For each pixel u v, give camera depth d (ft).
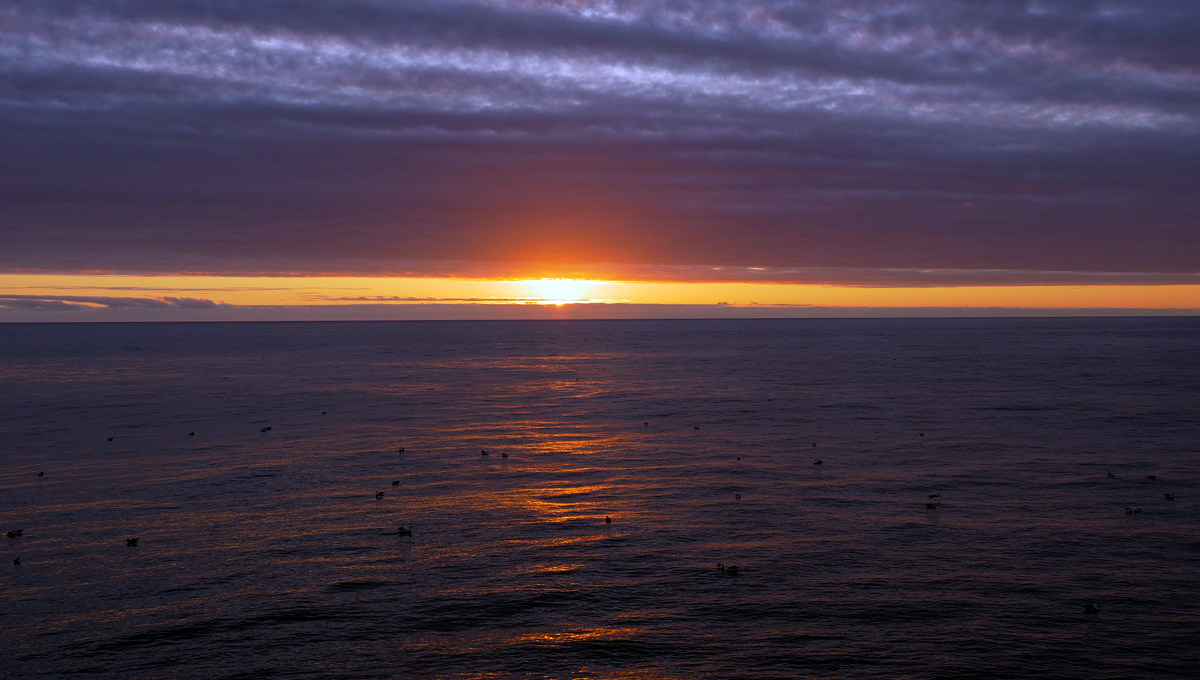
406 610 72.08
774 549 87.97
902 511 103.19
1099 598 73.36
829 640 65.67
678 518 100.83
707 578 79.30
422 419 197.57
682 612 71.36
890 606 72.08
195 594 75.41
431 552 87.66
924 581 77.92
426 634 67.41
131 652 63.87
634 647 64.85
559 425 185.88
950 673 60.18
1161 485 116.67
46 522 98.94
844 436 166.30
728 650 64.13
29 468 132.98
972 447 151.02
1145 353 490.90
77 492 114.93
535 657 63.26
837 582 77.92
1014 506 105.29
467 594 75.56
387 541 91.61
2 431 175.63
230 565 83.20
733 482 121.39
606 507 106.52
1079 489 114.62
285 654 63.72
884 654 63.26
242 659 62.85
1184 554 85.05
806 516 101.19
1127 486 116.16
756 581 78.38
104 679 59.82
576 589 76.74
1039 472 126.72
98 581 78.43
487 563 84.02
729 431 174.81
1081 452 144.46
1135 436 162.81
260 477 125.59
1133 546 87.92
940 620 69.10
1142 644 64.34
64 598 74.23
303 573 80.94
